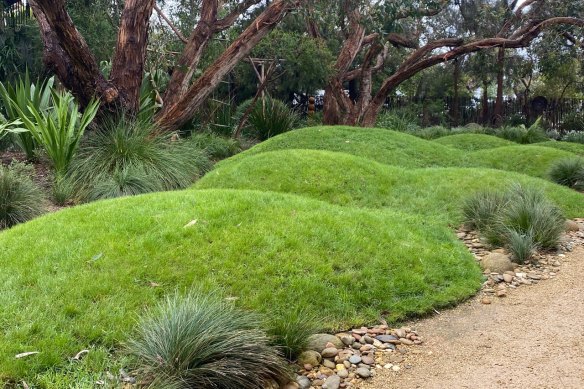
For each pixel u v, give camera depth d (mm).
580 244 6441
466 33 19422
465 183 8289
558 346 3898
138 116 11242
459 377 3543
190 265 4508
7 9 17938
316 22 14656
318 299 4391
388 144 11938
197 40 12938
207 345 3344
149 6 10977
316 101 23844
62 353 3451
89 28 15812
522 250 5832
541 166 10922
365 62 17516
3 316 3701
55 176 8766
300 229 5230
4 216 6766
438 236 6000
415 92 26938
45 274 4273
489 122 24016
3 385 3137
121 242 4730
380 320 4383
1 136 9797
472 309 4719
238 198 5848
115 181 8305
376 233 5516
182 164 9625
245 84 20172
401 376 3619
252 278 4457
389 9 11734
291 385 3475
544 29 15992
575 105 23625
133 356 3451
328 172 8492
